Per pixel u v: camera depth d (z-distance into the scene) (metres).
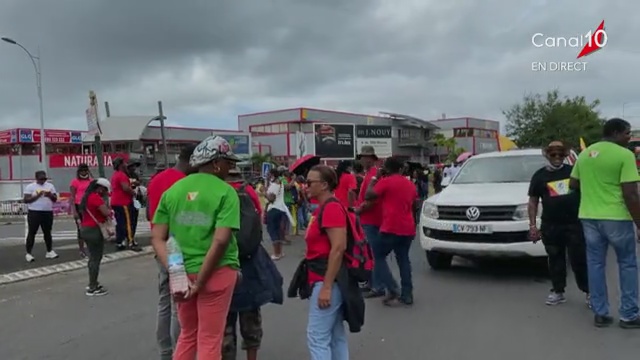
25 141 50.12
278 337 5.38
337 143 55.31
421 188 18.97
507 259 8.57
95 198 7.24
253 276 4.27
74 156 35.19
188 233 3.38
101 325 5.92
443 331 5.45
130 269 9.19
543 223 6.31
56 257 10.23
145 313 6.39
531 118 50.44
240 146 53.09
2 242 13.30
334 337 3.79
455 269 8.62
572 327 5.47
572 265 6.18
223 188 3.42
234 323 4.27
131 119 45.34
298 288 3.85
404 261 6.50
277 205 10.16
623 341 5.02
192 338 3.55
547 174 6.28
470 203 7.73
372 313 6.18
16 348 5.18
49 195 10.01
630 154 5.25
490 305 6.41
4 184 36.12
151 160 45.16
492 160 9.31
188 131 52.00
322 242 3.67
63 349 5.14
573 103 51.16
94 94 10.53
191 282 3.35
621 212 5.30
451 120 80.19
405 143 68.88
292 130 67.50
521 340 5.11
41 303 6.93
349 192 7.71
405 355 4.78
